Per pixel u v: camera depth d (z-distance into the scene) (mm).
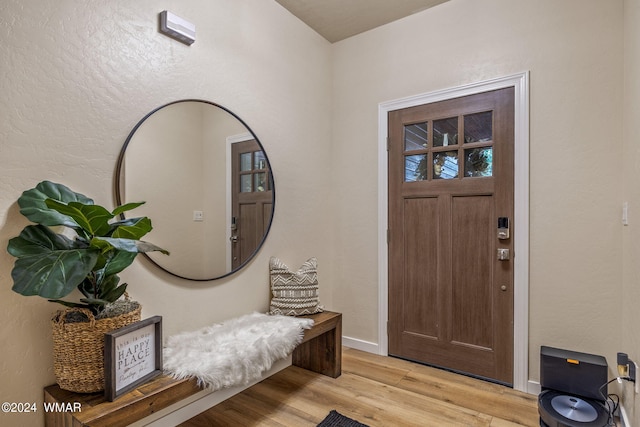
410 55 2838
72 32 1585
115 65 1737
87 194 1643
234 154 2348
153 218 1900
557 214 2242
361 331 3084
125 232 1516
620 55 2070
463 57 2596
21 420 1438
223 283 2285
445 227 2668
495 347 2455
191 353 1756
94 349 1400
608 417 1818
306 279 2602
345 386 2391
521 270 2352
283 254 2746
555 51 2260
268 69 2611
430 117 2738
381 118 2977
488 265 2488
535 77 2320
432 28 2732
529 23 2348
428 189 2744
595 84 2139
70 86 1580
